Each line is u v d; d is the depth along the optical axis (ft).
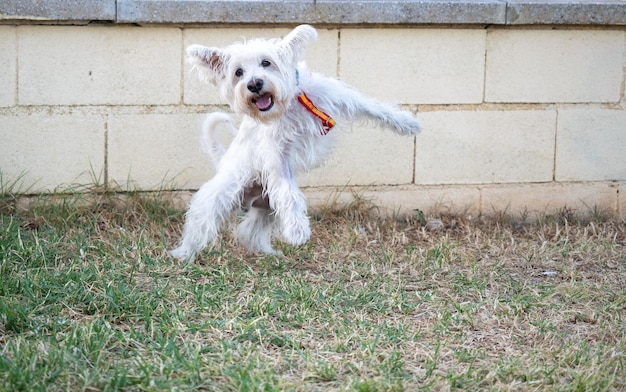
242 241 19.29
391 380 12.69
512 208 22.36
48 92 20.57
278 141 17.35
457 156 22.02
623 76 22.17
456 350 14.14
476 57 21.56
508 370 13.11
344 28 21.02
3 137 20.54
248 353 13.58
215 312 15.39
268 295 16.17
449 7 20.77
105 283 16.20
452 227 21.67
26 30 20.20
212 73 17.22
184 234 18.54
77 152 20.89
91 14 19.95
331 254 19.12
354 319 15.29
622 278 18.10
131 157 21.12
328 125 17.25
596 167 22.48
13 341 13.62
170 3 20.11
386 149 21.77
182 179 21.40
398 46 21.29
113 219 20.59
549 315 15.78
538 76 21.86
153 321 14.89
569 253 19.65
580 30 21.74
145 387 12.16
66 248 18.71
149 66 20.79
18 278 16.37
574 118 22.17
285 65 16.66
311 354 13.71
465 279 17.70
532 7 21.01
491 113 21.89
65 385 12.20
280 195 17.38
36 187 20.89
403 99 21.54
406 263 18.69
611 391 12.46
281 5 20.38
